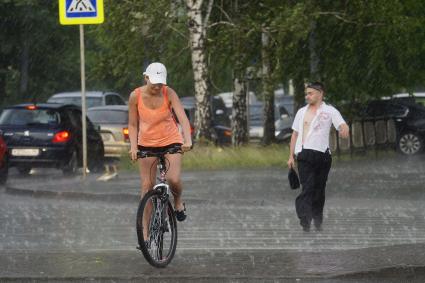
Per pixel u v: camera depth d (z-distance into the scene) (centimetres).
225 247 3338
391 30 8369
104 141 8025
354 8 8381
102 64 9012
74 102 10050
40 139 7050
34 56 15038
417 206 4638
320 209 3769
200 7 8488
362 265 2677
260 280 2577
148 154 2858
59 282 2603
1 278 2612
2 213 4544
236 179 6128
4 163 6400
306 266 2714
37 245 3422
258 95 8688
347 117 8912
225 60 8619
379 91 8862
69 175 7194
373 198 4950
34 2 14238
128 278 2606
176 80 9756
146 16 8588
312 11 8138
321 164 3703
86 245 3422
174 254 2962
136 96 2845
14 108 7194
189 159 7425
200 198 4903
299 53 8806
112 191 5259
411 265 2638
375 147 8375
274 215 4359
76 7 5966
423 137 8925
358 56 8694
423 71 8969
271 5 8531
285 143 9256
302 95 8969
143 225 2728
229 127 11700
